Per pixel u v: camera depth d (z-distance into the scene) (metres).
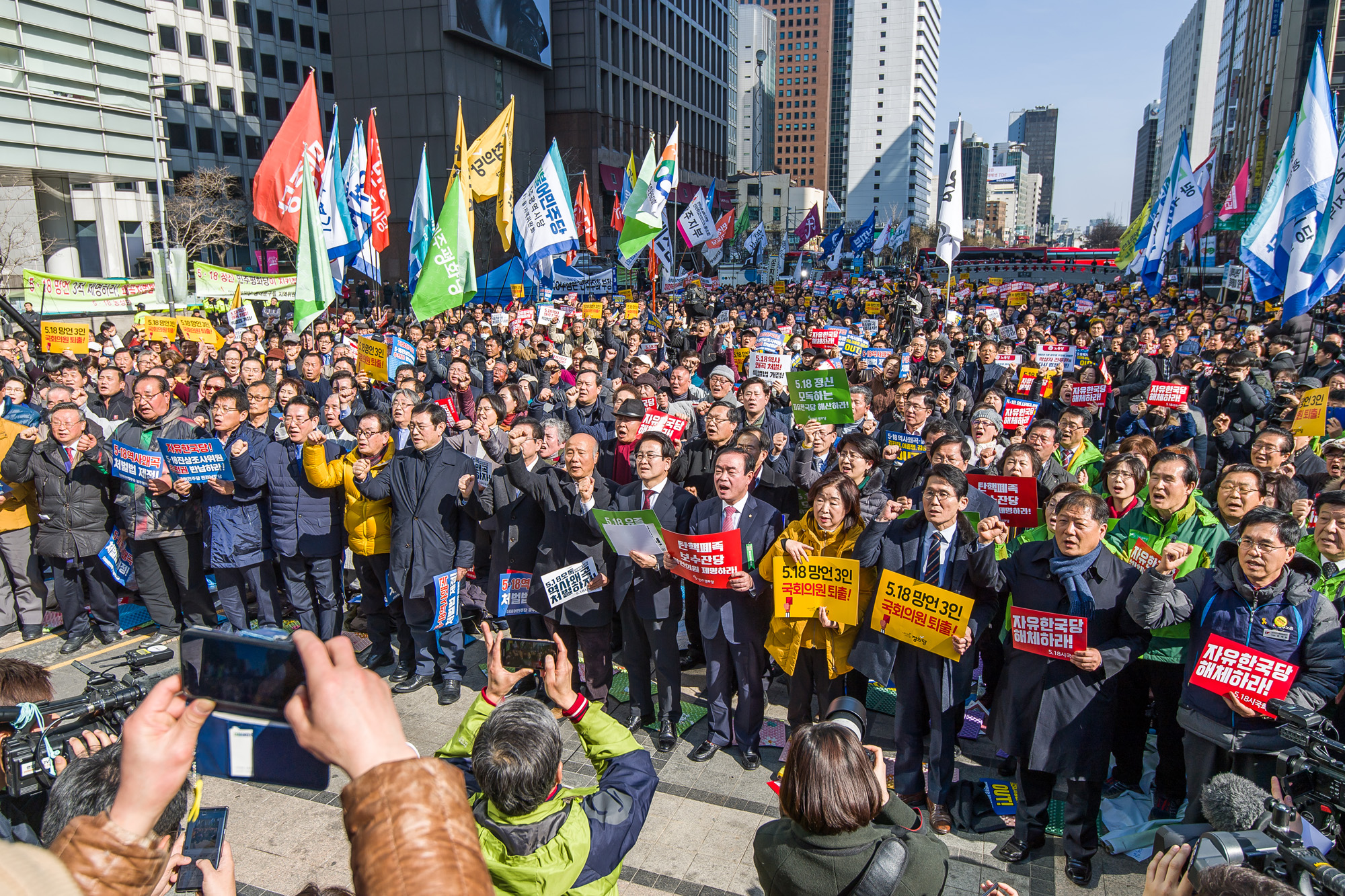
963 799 4.81
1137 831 4.55
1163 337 12.93
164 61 53.59
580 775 5.27
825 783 2.40
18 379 9.45
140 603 8.09
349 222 12.73
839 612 4.88
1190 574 4.45
